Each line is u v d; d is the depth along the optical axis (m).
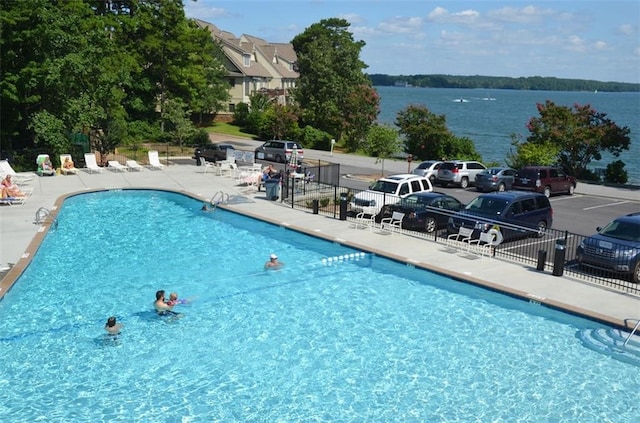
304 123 67.88
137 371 12.10
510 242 21.95
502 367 12.60
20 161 34.31
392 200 24.45
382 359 12.88
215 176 34.81
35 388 11.35
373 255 20.03
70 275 17.64
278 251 20.61
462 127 120.25
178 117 47.69
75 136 39.66
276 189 28.20
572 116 45.72
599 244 17.70
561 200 33.28
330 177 36.19
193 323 14.51
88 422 10.29
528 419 10.68
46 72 32.78
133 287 16.80
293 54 99.69
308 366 12.49
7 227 21.67
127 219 24.69
